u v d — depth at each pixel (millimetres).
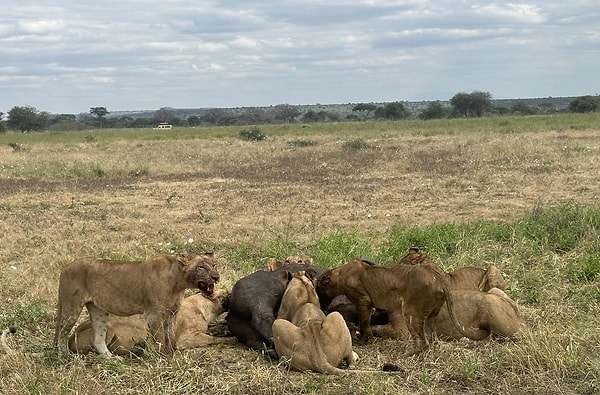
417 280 6469
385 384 5781
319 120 104438
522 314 7496
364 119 103875
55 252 11312
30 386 5832
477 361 6180
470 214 13852
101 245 11852
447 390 5875
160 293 6410
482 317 6680
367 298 7000
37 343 7098
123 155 31484
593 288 8320
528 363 6082
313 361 6098
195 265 6426
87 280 6543
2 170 25031
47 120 89750
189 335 7062
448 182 18281
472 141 31766
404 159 25672
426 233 10734
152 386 5906
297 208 15445
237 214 14930
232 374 6219
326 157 28547
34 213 15695
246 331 6992
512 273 9039
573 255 9664
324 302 7441
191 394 5863
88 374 6098
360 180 20219
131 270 6469
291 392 5848
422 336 6574
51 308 8344
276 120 110562
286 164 26375
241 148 34906
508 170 20281
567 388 5770
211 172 24344
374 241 11461
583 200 14766
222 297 7730
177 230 13000
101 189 20000
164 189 19641
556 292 8312
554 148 25234
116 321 6809
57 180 22672
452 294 6875
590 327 6926
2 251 11547
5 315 7910
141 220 14227
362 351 6918
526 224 11102
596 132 34812
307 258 8867
